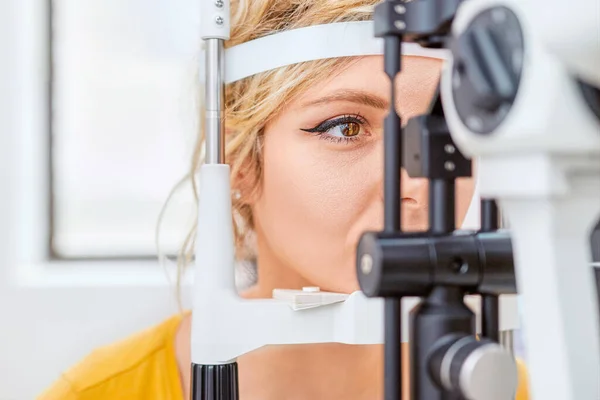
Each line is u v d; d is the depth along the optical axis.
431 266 0.33
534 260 0.29
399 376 0.34
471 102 0.28
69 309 1.98
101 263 2.07
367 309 0.49
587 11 0.25
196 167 0.73
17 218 1.99
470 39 0.28
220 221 0.50
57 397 0.73
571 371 0.28
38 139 2.05
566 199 0.28
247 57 0.55
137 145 2.09
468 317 0.33
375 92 0.55
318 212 0.57
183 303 1.21
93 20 2.06
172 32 2.07
